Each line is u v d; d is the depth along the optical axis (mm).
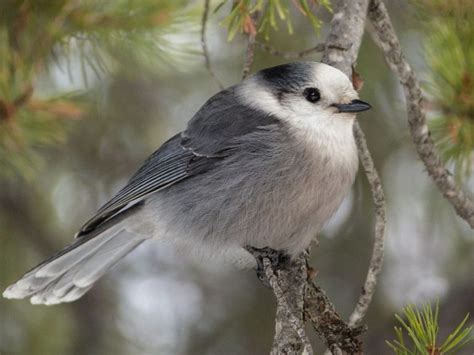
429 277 14117
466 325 13414
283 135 9820
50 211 13766
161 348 13805
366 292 8992
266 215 9828
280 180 9734
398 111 13078
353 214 14109
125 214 10891
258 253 10070
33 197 13633
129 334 13617
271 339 13938
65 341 13031
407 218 14094
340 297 13984
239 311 14242
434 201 13828
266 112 10086
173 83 14406
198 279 14625
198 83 14430
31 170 10555
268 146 9828
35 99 9734
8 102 9547
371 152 13633
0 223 13367
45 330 12938
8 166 10500
